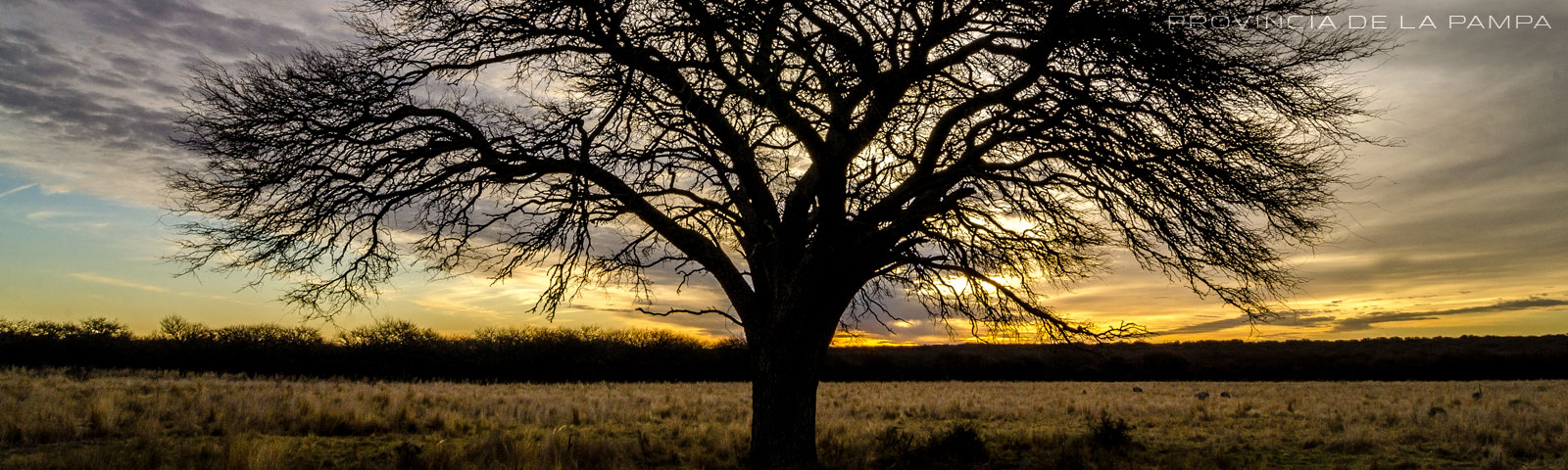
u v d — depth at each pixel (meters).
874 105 8.34
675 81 8.67
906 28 8.27
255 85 9.42
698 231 10.59
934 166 9.34
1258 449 12.82
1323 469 10.83
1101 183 8.73
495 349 42.69
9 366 31.72
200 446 10.44
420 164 9.61
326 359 38.78
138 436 11.67
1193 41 8.27
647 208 9.94
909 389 34.62
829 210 8.84
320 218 9.52
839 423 15.60
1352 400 24.06
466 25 9.14
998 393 30.92
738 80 8.50
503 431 12.87
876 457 11.41
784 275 9.48
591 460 10.52
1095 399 26.06
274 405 15.71
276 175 9.30
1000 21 8.18
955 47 8.96
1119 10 7.89
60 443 10.97
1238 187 8.38
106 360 35.84
